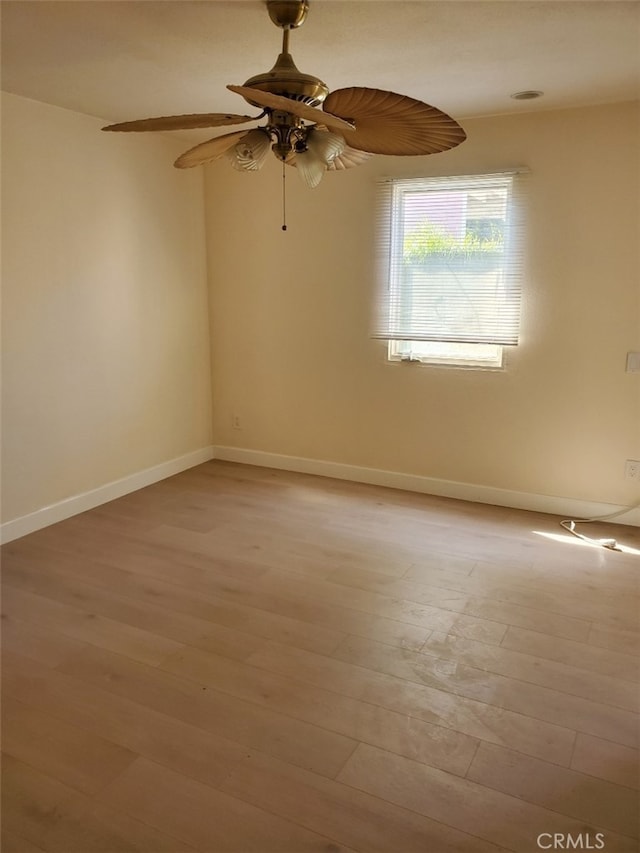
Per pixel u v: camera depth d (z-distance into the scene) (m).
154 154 4.22
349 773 1.94
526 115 3.61
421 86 3.12
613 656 2.50
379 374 4.34
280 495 4.30
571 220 3.62
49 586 3.06
